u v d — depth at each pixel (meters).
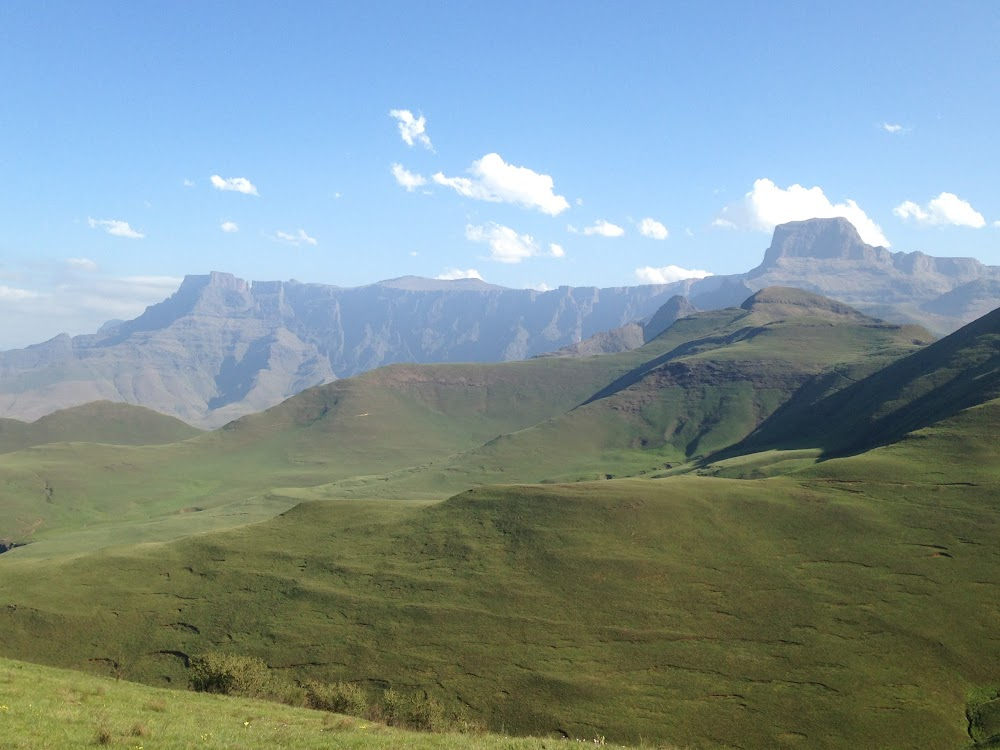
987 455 122.31
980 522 102.38
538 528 111.12
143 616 98.25
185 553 117.50
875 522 106.38
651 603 91.69
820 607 88.50
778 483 124.12
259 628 92.94
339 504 135.12
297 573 107.56
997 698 71.69
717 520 110.38
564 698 74.62
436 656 83.75
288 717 39.84
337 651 86.31
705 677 77.19
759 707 71.62
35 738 27.19
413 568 105.44
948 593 88.94
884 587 91.38
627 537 106.56
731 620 87.56
